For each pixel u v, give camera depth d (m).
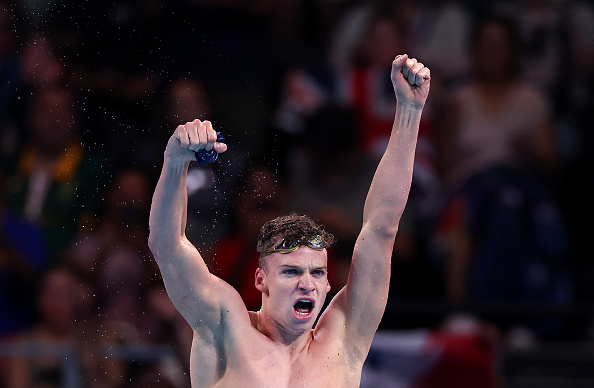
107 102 30.80
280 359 13.51
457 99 33.22
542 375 27.42
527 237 30.14
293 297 13.34
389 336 26.17
